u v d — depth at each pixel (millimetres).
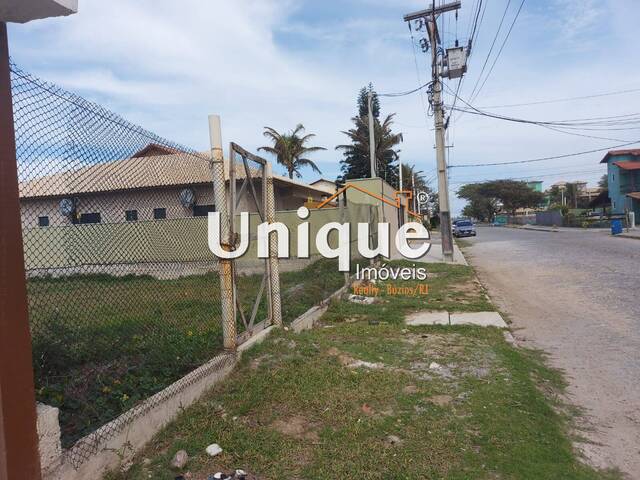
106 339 4844
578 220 44438
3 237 2387
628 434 4066
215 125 4867
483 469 3354
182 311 6340
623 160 48156
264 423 3965
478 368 5496
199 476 3223
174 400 3916
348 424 3980
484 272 15320
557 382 5301
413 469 3324
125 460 3289
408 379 5055
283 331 6324
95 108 3434
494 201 92438
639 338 6750
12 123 2473
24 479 2455
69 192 3521
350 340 6801
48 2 2295
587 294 10180
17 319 2449
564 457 3566
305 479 3215
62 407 3572
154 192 5109
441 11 18422
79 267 4445
